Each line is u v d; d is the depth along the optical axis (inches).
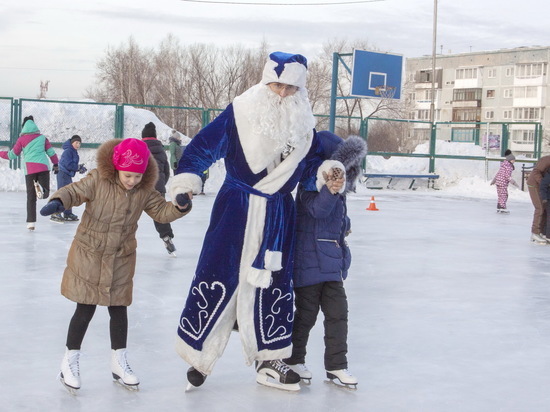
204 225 456.4
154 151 331.6
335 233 153.2
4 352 173.0
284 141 142.0
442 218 569.6
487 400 148.8
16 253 323.3
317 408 140.8
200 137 144.1
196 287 145.2
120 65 2202.3
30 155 393.1
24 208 518.0
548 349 191.5
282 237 145.9
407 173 1001.5
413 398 148.8
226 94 2065.7
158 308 225.3
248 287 144.5
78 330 145.3
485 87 3125.0
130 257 147.3
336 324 153.7
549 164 418.9
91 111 835.4
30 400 140.3
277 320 147.9
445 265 330.3
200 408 138.5
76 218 454.9
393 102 1721.2
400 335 200.8
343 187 146.3
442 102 3277.6
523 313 234.5
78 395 143.9
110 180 141.4
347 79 1871.3
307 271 151.2
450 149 1057.5
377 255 354.3
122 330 148.7
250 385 154.1
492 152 1027.9
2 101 793.6
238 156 143.6
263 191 143.9
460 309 237.1
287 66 140.8
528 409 143.9
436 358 179.3
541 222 427.5
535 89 2952.8
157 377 157.5
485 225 527.2
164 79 2113.7
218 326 145.6
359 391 152.3
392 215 577.9
